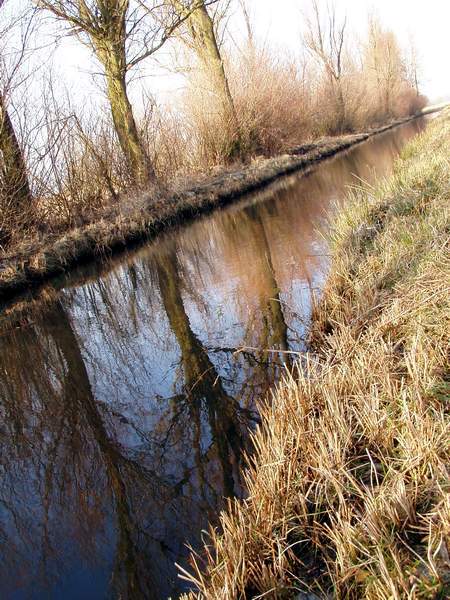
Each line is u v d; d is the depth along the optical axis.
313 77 26.31
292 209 11.38
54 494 3.63
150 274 8.59
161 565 2.79
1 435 4.53
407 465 2.47
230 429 3.89
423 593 1.91
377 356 3.42
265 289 6.51
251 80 18.28
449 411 2.75
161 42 12.00
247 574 2.27
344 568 2.13
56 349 6.21
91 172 11.40
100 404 4.75
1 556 3.13
